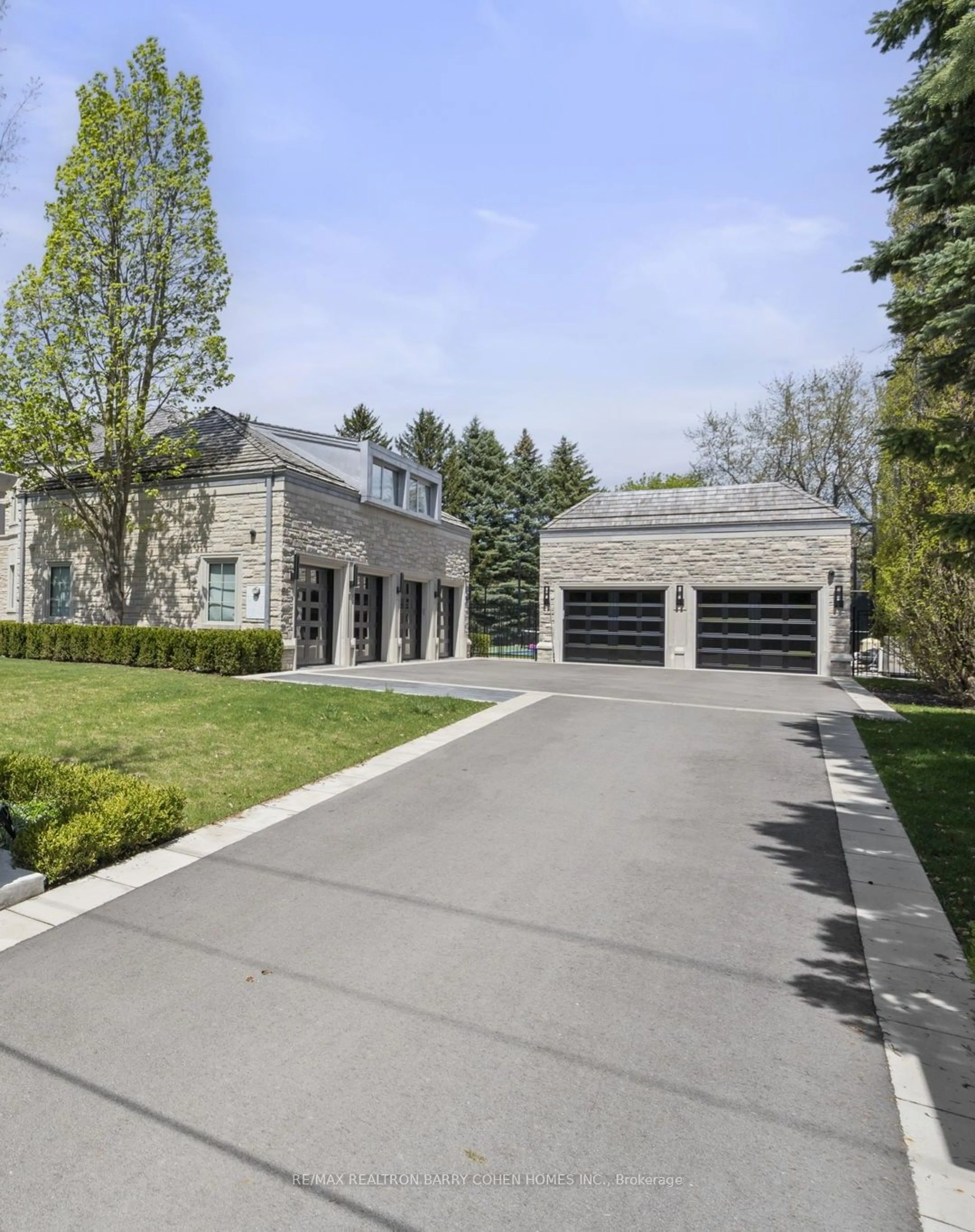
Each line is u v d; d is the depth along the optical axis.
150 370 17.20
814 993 3.38
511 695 12.80
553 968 3.59
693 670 20.52
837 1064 2.84
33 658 17.42
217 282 17.48
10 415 16.20
